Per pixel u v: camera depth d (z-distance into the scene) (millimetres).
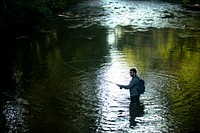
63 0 46562
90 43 24125
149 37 25953
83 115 12234
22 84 15805
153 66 18078
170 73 16797
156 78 16000
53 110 12758
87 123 11633
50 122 11820
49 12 38344
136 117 11945
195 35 26484
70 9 44281
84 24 32406
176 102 13180
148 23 32344
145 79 15828
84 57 20172
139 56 20266
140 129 11125
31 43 24672
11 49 23016
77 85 15250
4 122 11938
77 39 25578
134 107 12734
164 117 11945
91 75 16609
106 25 31703
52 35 27406
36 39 26016
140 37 26016
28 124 11742
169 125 11383
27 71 17797
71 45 23578
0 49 23109
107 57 20062
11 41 25547
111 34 27328
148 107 12719
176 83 15320
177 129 11125
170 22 32594
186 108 12664
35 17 35594
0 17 30438
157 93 14055
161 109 12562
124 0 55906
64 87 15078
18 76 17031
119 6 47281
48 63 19156
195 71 17141
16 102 13633
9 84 15906
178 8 42906
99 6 47781
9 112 12742
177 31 28109
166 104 12992
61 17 37188
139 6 46562
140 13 39375
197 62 18906
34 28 30656
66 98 13789
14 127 11562
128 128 11195
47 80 16172
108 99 13531
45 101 13633
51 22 33938
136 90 13148
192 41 24391
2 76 17188
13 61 19938
